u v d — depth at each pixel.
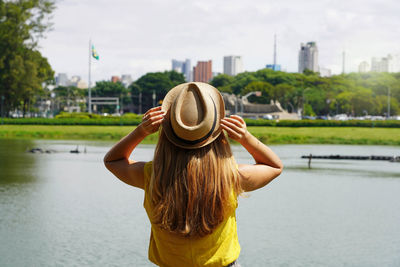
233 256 2.38
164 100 2.34
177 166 2.29
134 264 6.77
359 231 8.80
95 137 45.62
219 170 2.29
